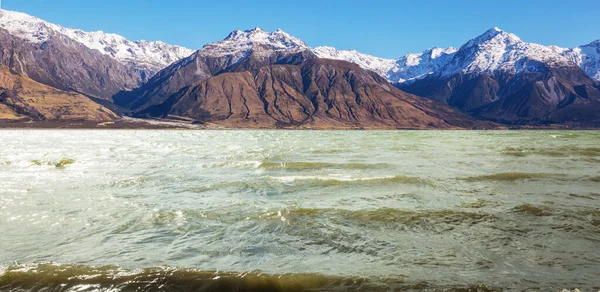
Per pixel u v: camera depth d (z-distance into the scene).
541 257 10.77
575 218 14.55
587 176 24.27
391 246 11.73
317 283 9.12
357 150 45.97
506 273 9.66
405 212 15.46
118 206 16.58
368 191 19.81
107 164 31.70
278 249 11.46
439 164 31.11
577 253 11.06
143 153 42.62
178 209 15.95
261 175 25.61
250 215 15.09
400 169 28.20
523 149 45.41
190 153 42.53
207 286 8.95
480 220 14.43
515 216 14.90
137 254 11.01
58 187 21.14
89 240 12.24
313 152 43.34
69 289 8.77
